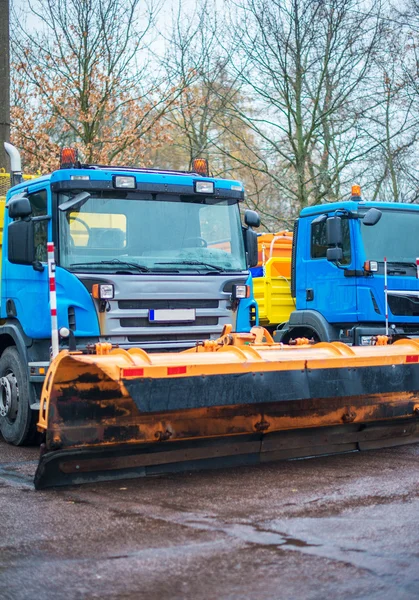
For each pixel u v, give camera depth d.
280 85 22.08
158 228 8.29
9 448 8.41
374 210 11.20
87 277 7.80
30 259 8.00
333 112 21.92
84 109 20.78
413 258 11.73
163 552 4.41
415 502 5.38
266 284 13.46
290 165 22.42
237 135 23.09
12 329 8.55
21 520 5.22
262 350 7.00
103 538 4.73
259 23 21.92
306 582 3.88
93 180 8.03
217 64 23.09
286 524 4.90
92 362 5.90
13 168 10.09
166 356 6.36
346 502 5.43
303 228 12.43
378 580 3.88
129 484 6.17
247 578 3.96
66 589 3.90
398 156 22.66
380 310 11.33
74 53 20.66
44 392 6.15
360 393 6.96
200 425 6.41
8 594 3.87
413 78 21.95
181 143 25.77
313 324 12.05
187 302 8.22
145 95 21.72
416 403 7.46
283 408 6.72
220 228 8.67
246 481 6.20
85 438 6.06
